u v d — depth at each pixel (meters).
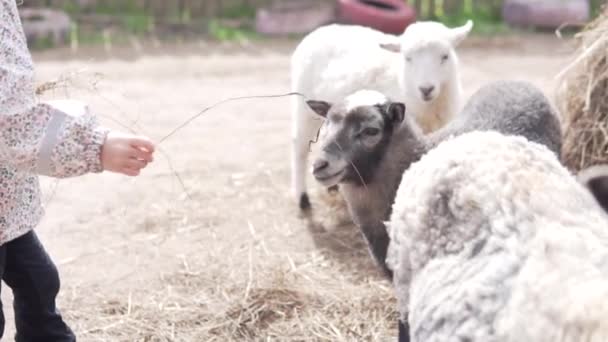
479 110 4.19
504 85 4.27
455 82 5.47
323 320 4.46
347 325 4.41
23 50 2.76
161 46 11.61
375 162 4.02
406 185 2.91
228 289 4.80
